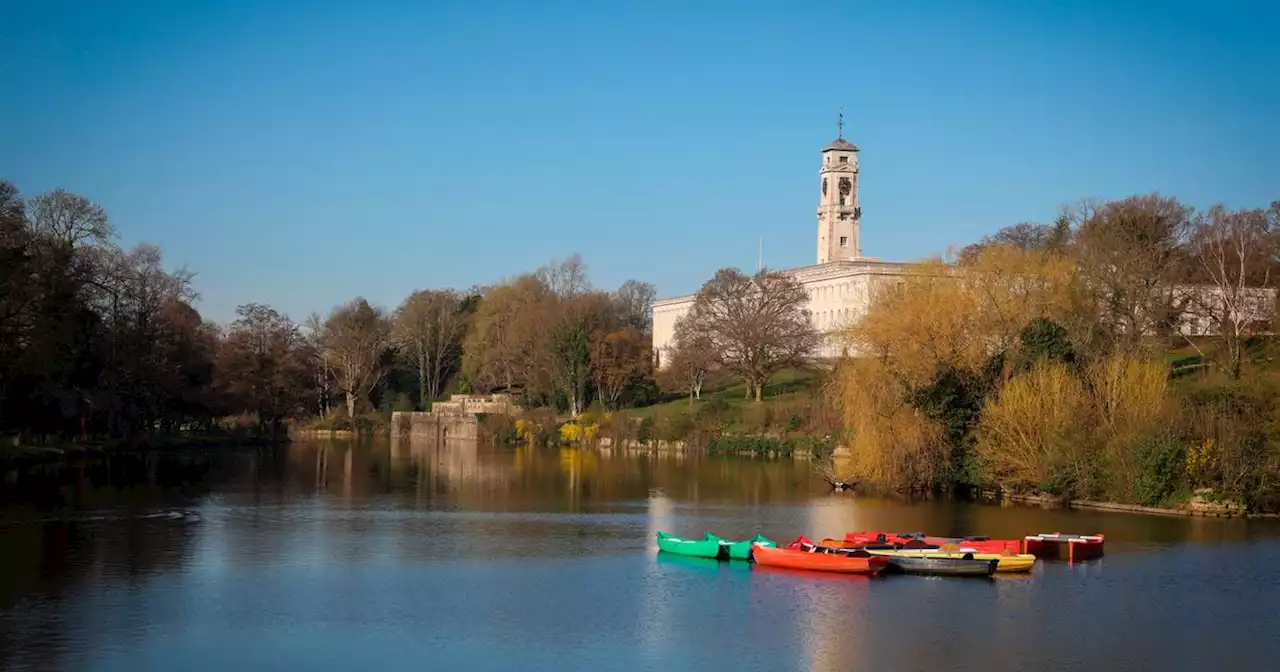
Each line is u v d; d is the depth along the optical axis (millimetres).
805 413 176625
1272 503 100625
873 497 115875
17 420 127875
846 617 65562
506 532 92000
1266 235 172625
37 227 136375
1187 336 164375
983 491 115688
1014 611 67125
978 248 155750
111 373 148250
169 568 74938
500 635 61281
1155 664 58000
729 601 68875
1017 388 110062
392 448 192000
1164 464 102000
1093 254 150250
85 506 100688
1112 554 82812
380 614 64875
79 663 55188
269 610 65188
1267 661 58594
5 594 67000
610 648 59406
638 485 128875
